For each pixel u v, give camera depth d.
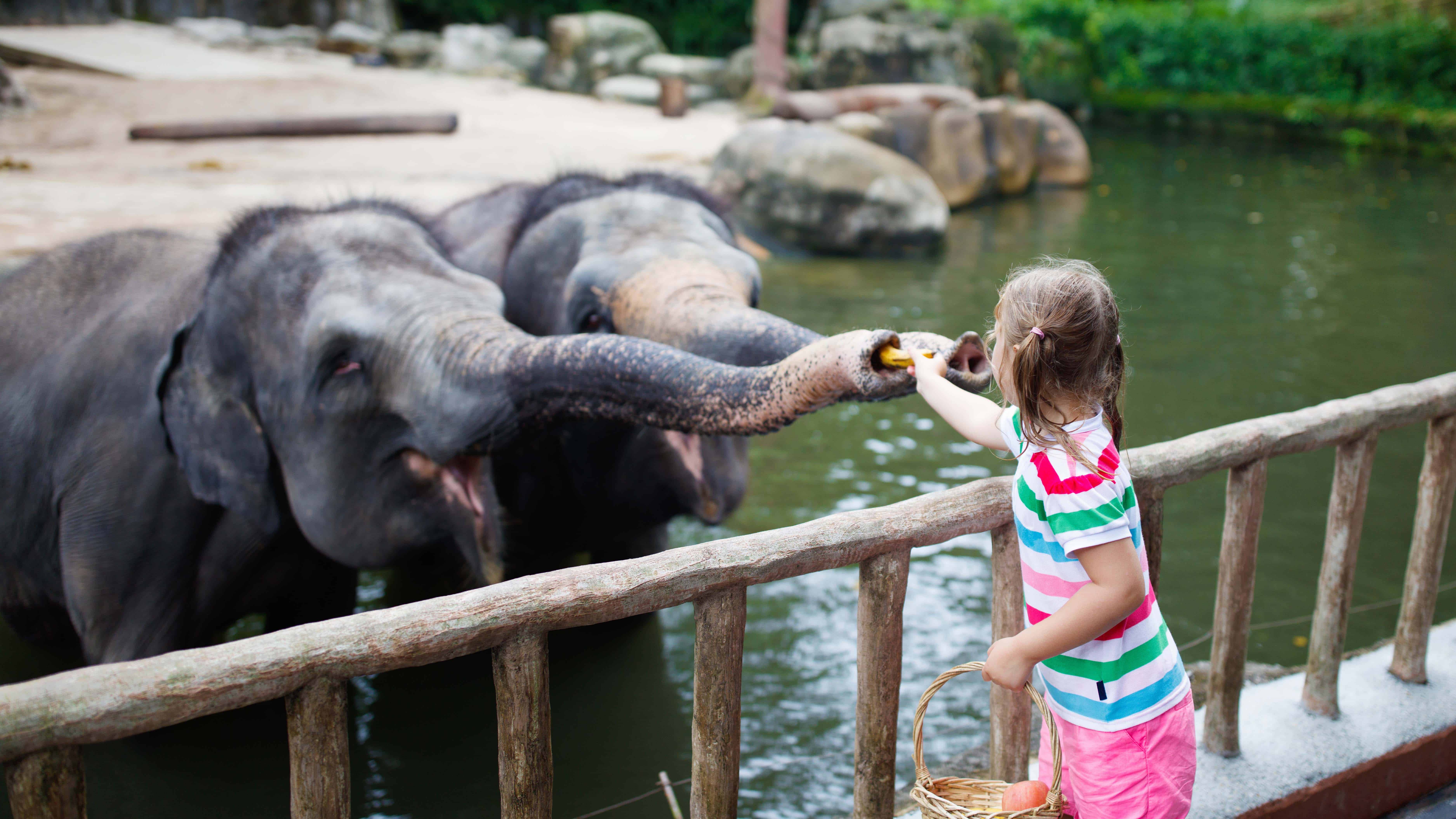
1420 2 22.69
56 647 4.16
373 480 3.09
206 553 3.41
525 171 10.70
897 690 2.04
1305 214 13.38
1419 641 2.84
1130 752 1.79
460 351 2.91
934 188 11.24
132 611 3.31
